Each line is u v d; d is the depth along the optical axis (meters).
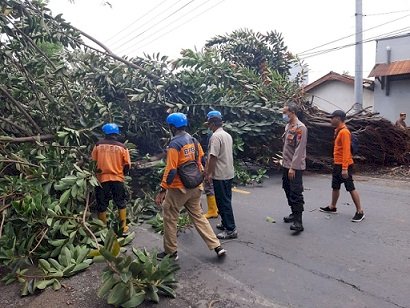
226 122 8.38
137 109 7.79
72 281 3.82
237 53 11.59
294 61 11.88
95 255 4.11
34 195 4.50
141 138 7.93
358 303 3.20
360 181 8.30
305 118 9.12
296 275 3.76
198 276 3.81
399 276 3.66
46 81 6.73
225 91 8.56
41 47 7.61
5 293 3.70
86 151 6.18
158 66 8.09
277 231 5.07
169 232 4.09
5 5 6.10
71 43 7.10
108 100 7.87
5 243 4.02
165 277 3.47
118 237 4.44
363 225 5.21
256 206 6.35
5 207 4.45
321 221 5.44
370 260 4.05
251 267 3.98
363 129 9.47
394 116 17.11
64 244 4.29
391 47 17.03
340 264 3.98
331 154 9.52
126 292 3.21
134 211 5.82
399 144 9.66
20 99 6.49
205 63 8.49
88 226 4.64
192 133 7.71
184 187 3.97
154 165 6.64
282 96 9.27
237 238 4.85
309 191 7.33
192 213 4.21
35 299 3.54
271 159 9.23
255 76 9.37
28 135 6.13
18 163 5.25
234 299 3.35
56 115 6.51
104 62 7.76
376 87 17.66
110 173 5.04
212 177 4.67
